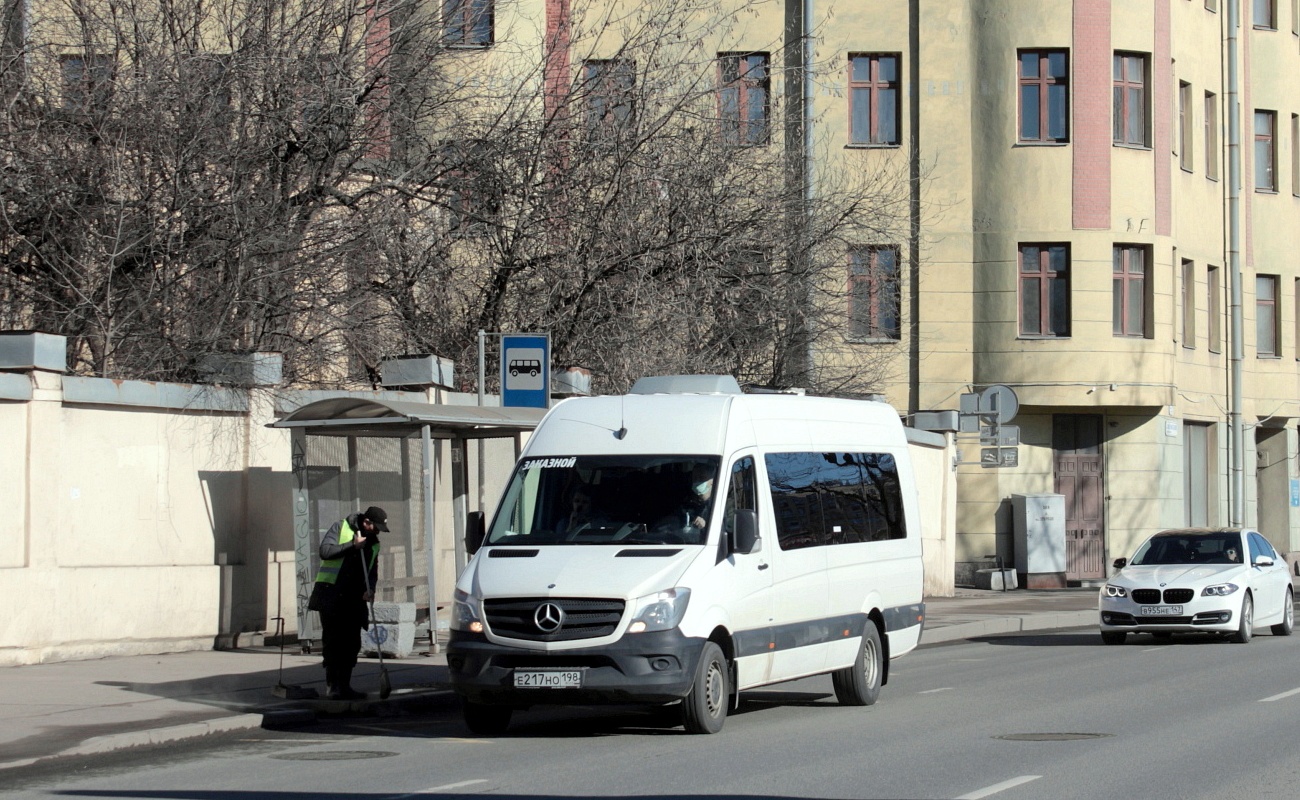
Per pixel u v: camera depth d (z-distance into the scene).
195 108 22.27
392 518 20.31
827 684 18.98
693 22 35.25
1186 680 18.38
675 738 13.53
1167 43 38.88
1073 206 37.50
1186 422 42.50
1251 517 46.00
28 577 17.39
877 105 38.44
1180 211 41.38
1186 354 41.69
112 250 21.72
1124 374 37.50
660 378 16.55
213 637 19.86
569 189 25.22
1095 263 37.50
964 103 37.97
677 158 25.77
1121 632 25.08
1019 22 37.62
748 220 26.41
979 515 38.31
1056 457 38.78
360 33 24.34
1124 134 38.38
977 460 38.25
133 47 23.03
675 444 14.61
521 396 19.03
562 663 13.03
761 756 12.31
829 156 36.00
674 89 26.42
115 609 18.50
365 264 24.34
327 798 10.50
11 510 17.39
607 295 25.03
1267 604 25.67
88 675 16.80
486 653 13.19
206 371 20.73
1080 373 37.34
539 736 13.91
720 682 13.70
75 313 21.73
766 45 36.22
